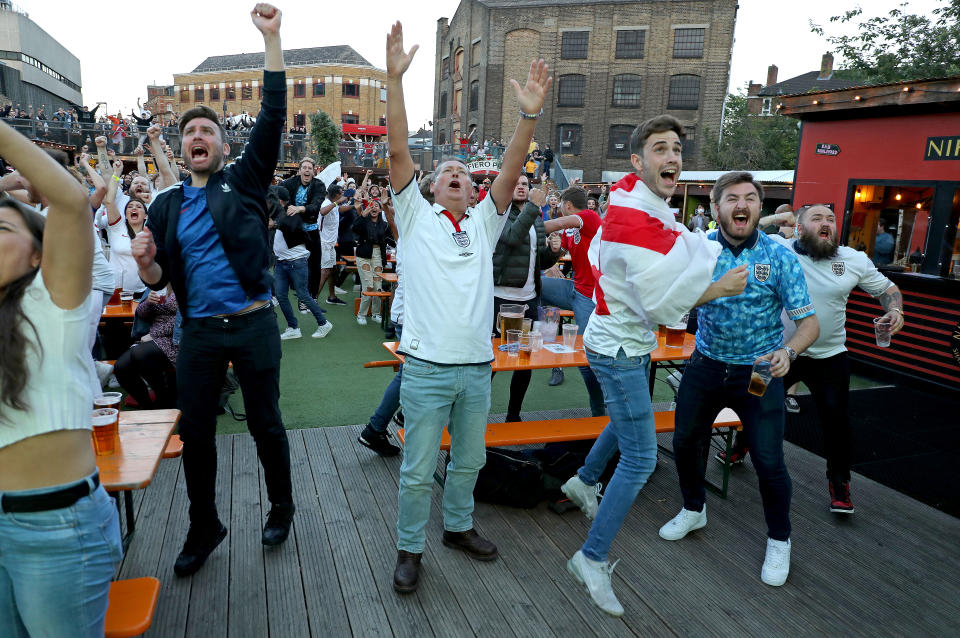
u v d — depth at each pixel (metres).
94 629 1.62
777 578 2.85
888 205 6.81
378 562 2.90
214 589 2.65
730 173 2.82
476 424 2.71
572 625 2.53
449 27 35.38
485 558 2.94
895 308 3.55
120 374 4.35
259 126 2.55
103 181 5.05
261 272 2.61
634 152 2.48
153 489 3.53
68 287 1.47
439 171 2.62
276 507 2.95
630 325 2.51
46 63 64.06
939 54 14.80
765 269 2.80
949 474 4.16
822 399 3.51
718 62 28.88
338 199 9.98
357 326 7.88
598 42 30.00
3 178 3.36
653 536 3.27
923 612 2.72
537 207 4.31
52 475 1.49
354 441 4.29
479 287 2.59
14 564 1.51
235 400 5.09
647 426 2.55
